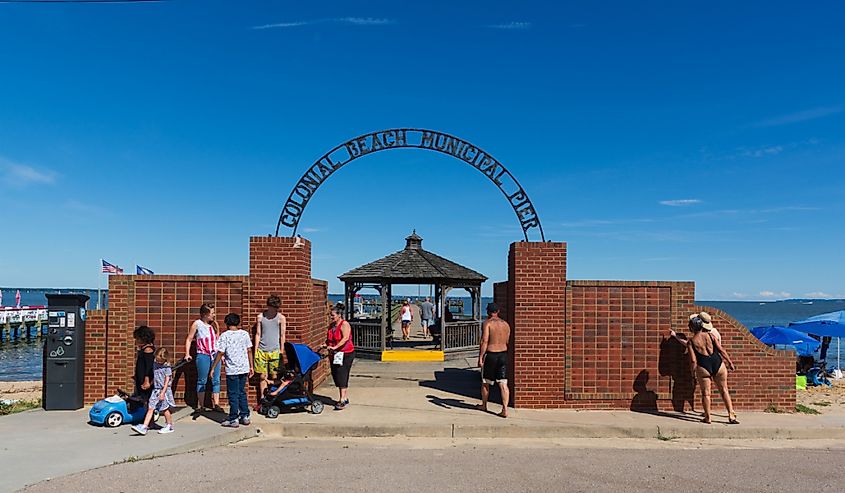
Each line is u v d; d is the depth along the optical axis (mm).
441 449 8594
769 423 9930
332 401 11195
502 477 7176
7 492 6129
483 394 10578
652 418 10172
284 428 9312
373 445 8781
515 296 10844
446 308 20484
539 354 10789
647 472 7500
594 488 6824
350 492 6461
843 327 19141
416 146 12062
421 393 12070
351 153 12062
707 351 9961
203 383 9852
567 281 10812
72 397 10078
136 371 8914
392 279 18703
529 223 11859
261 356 10117
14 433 8555
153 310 10461
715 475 7414
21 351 45125
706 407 9969
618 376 10797
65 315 10125
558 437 9500
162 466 7211
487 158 11961
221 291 10602
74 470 6898
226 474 6965
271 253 10742
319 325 13305
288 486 6586
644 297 10875
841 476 7465
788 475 7469
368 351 18391
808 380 18203
